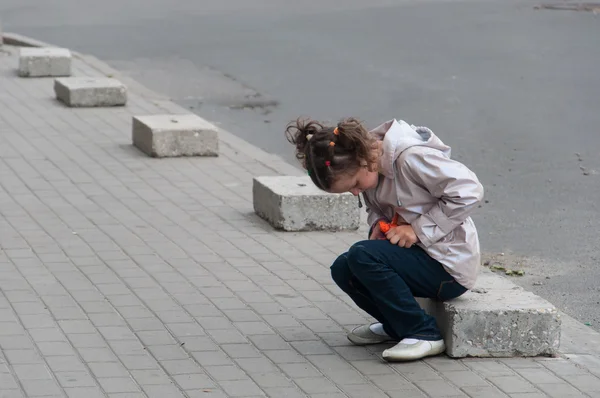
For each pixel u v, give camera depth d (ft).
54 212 40.78
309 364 26.61
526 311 27.02
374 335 27.94
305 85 69.36
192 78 72.38
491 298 27.71
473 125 58.29
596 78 69.97
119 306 30.60
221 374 25.89
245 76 72.64
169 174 47.29
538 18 94.73
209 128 50.62
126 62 78.33
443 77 70.90
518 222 42.01
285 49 82.23
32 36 89.92
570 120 59.21
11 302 30.81
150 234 38.11
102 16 101.55
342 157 25.21
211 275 33.63
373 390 25.02
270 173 47.93
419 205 26.16
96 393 24.61
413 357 26.50
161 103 63.87
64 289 32.04
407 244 26.27
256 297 31.63
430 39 85.20
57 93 64.44
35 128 56.34
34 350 27.22
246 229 39.04
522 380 25.72
